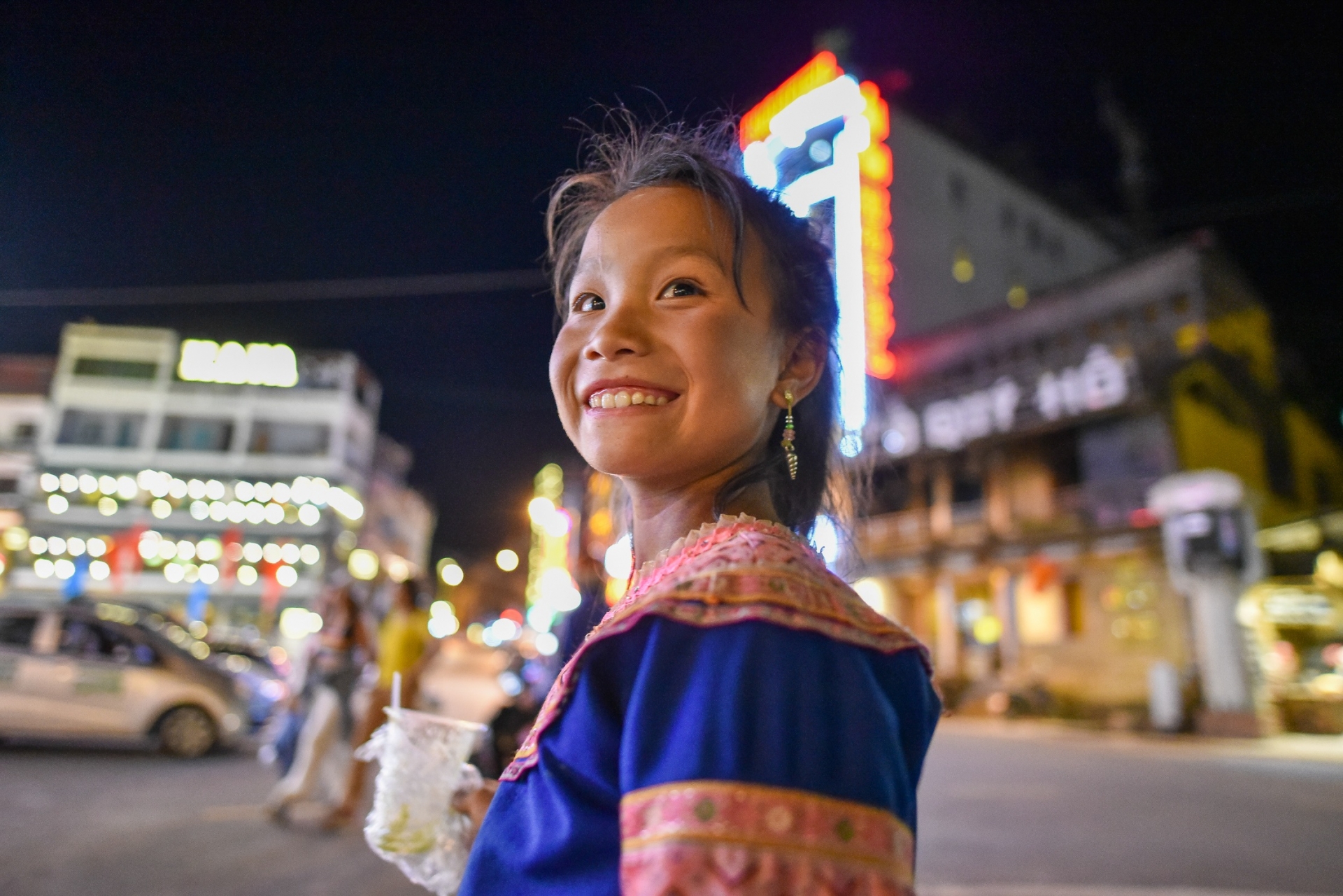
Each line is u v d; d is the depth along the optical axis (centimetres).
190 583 2906
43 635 783
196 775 709
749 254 88
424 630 538
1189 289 1739
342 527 3123
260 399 3117
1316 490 2233
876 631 64
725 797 51
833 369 109
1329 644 1723
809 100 2202
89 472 2973
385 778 112
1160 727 1479
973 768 920
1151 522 1670
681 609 61
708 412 81
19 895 363
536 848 63
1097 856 499
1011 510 1956
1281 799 736
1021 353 1958
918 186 2323
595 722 64
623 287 85
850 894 49
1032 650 1850
